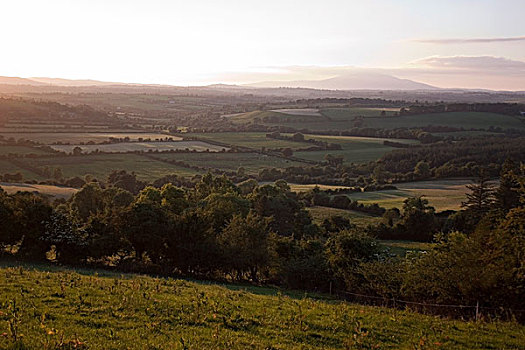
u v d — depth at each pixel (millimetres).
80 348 12766
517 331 19844
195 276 39812
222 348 14203
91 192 67812
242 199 63375
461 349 16812
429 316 22531
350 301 31750
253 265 40500
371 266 31312
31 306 16625
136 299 19328
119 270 38469
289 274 38812
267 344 15180
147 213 40875
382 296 29328
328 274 37406
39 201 40844
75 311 16594
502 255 24250
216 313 18531
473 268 24031
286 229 69375
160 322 16359
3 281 20750
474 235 28984
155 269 39719
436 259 26672
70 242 38750
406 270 28578
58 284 21344
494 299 23062
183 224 40438
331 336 17031
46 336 13406
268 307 21188
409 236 71562
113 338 14125
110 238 39906
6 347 12188
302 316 19516
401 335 18094
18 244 41062
